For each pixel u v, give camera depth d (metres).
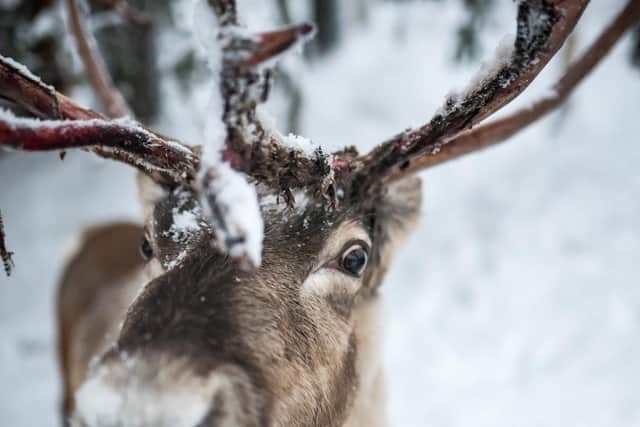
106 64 12.98
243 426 3.15
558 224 12.61
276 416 3.52
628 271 11.57
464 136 5.17
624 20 5.29
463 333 11.29
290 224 4.08
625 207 12.58
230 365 3.21
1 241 3.46
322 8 17.33
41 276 13.48
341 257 4.36
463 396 10.34
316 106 16.23
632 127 14.14
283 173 3.70
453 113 3.92
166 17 12.80
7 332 12.54
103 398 2.86
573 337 10.85
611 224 12.39
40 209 14.87
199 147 4.43
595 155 13.72
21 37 11.93
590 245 12.16
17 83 3.62
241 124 2.94
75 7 6.30
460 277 12.16
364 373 5.16
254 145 3.28
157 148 3.55
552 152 14.05
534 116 5.36
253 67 2.66
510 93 3.75
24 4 11.83
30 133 3.02
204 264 3.65
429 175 14.18
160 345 3.07
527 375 10.49
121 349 3.09
